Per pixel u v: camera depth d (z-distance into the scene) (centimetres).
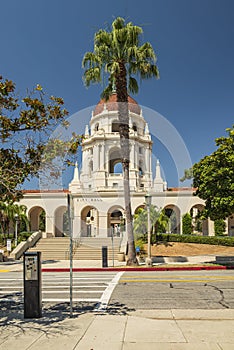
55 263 2194
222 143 1827
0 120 676
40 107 696
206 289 1055
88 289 1101
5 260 2469
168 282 1226
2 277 1553
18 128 703
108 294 994
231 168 1736
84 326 616
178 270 1727
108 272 1686
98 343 515
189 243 2964
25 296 701
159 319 668
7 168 701
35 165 720
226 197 1761
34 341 530
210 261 2148
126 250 2289
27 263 707
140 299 906
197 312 731
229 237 2961
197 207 3766
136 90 1962
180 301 870
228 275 1439
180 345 500
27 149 719
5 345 512
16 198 717
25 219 3266
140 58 1795
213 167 1783
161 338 536
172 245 2848
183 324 623
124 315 708
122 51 1778
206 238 2962
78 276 1502
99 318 679
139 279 1332
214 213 1867
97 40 1823
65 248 2712
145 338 537
